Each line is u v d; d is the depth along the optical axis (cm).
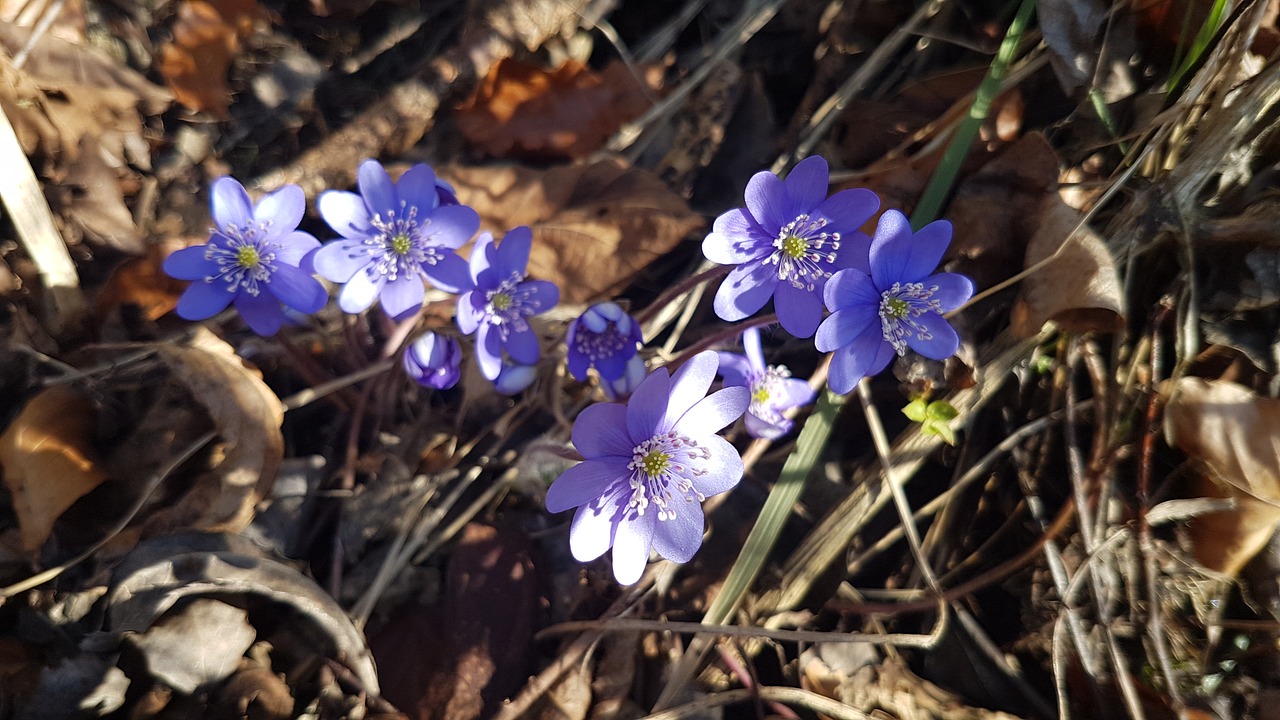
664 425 12
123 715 12
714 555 16
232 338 16
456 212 13
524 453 16
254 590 13
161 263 16
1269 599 14
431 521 15
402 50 18
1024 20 16
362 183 13
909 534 15
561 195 18
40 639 12
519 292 13
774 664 15
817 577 16
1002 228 17
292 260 13
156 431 14
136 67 17
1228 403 14
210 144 17
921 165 18
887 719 14
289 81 18
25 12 16
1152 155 16
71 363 14
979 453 16
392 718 13
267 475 14
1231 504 14
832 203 13
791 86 20
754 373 15
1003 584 15
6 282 14
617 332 14
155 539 13
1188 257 15
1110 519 15
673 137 19
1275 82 14
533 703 14
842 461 17
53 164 16
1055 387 16
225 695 12
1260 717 13
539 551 16
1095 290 15
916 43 19
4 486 13
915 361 16
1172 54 17
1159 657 14
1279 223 14
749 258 13
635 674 14
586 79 19
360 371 16
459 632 14
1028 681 15
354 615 14
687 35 20
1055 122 17
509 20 18
